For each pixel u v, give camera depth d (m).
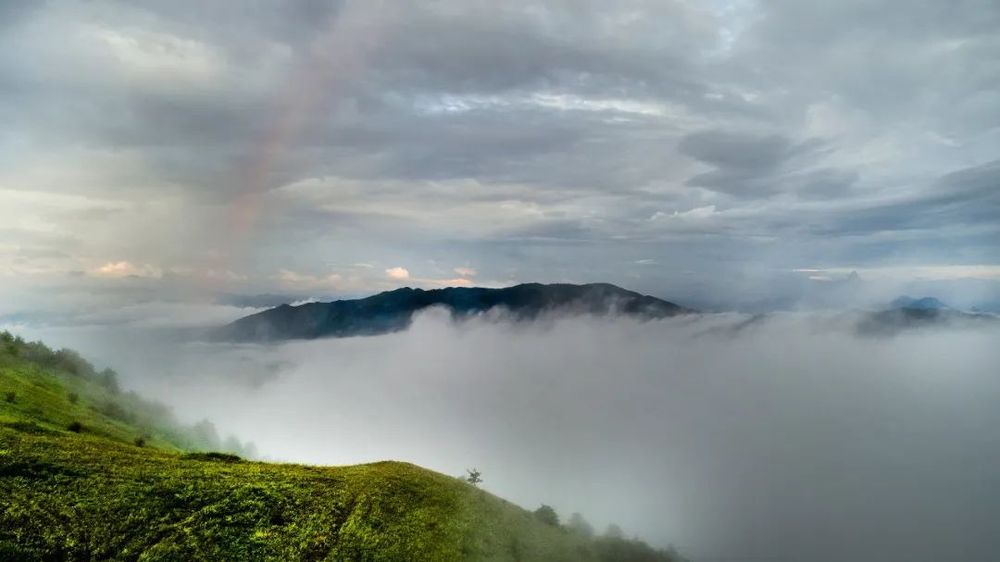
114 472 65.75
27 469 60.69
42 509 55.31
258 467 83.00
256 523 64.75
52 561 50.12
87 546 52.91
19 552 49.53
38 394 105.69
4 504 54.19
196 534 59.62
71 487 60.06
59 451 67.00
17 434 69.69
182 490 66.31
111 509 58.72
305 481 79.38
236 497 68.44
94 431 94.88
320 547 64.75
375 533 71.62
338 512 73.00
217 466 78.00
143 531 57.53
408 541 73.12
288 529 65.75
